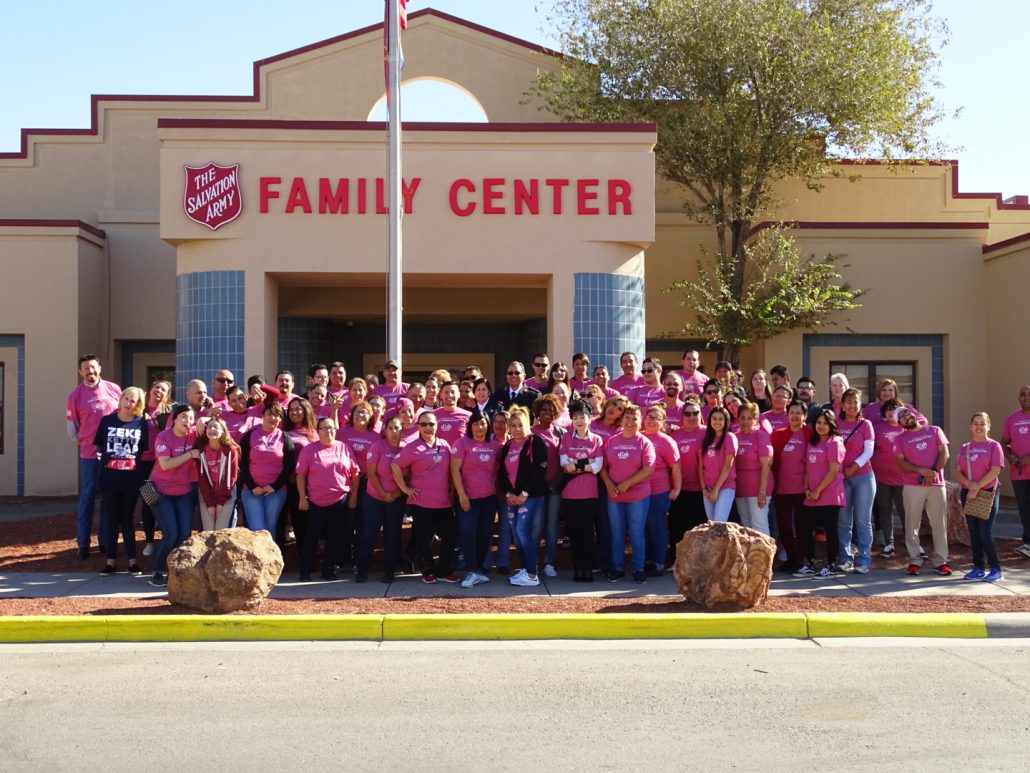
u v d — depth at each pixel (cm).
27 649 775
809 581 1020
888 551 1148
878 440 1116
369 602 892
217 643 796
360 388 1111
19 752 534
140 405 1056
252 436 1004
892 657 747
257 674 697
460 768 509
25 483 1770
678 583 884
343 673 700
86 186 1978
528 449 994
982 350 1850
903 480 1064
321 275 1466
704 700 630
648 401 1202
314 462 1009
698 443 1076
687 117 1772
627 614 838
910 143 1875
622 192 1459
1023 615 838
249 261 1424
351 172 1435
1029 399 1170
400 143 1384
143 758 525
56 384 1772
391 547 1020
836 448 1024
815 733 563
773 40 1731
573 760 521
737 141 1755
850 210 2064
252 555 848
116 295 1927
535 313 1888
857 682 674
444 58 1991
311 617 819
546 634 816
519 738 556
